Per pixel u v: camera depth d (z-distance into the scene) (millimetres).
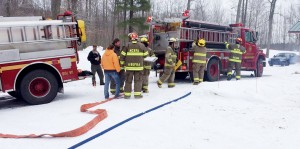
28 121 6844
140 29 25328
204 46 12094
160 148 5066
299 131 6051
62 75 9352
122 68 9672
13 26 8492
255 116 7141
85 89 11758
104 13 42469
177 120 6699
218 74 13531
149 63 10023
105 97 9414
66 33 9508
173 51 11258
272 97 9477
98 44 37594
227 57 14086
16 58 8539
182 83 13008
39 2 33719
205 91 9430
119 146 5125
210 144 5281
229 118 6961
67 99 9586
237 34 14734
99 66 12609
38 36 8961
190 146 5168
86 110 7520
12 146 5148
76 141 5348
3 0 25500
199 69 12172
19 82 8719
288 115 7242
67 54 9469
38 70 8875
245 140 5523
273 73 19406
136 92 9164
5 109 8352
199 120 6738
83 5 37719
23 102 9578
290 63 29391
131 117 6781
